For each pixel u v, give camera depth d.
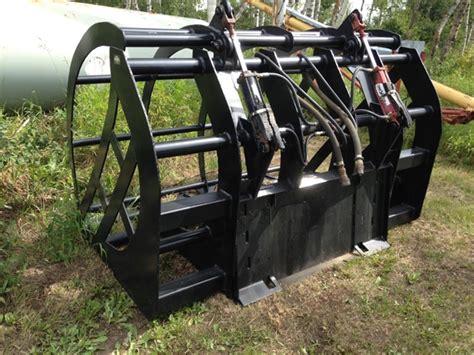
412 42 6.02
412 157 2.90
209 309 2.15
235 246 2.12
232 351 1.93
